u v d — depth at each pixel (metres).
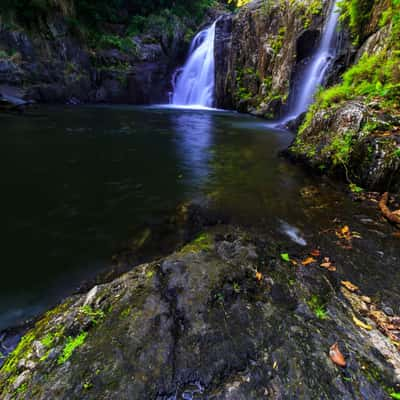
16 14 14.52
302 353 1.36
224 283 1.82
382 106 4.32
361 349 1.42
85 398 1.14
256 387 1.20
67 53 17.02
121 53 19.53
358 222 3.04
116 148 6.86
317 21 11.22
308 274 2.10
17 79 14.75
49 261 2.49
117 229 3.07
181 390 1.20
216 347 1.37
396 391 1.23
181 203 3.73
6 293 2.08
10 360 1.45
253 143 7.82
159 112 15.65
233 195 3.96
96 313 1.59
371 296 1.91
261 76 15.38
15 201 3.72
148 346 1.36
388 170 3.61
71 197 3.90
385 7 7.28
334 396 1.18
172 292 1.72
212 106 19.67
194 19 25.25
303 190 4.11
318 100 6.14
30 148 6.45
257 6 15.70
